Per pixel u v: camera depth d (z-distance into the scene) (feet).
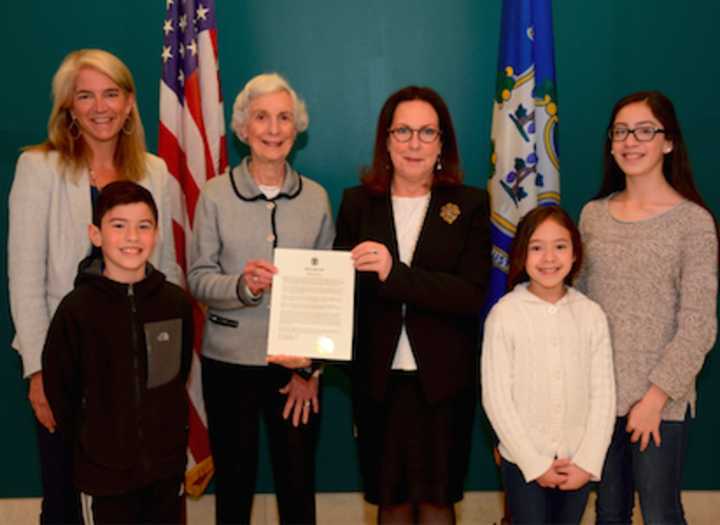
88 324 6.66
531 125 9.54
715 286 6.81
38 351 7.04
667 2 10.48
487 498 10.98
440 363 7.02
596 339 7.09
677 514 7.11
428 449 7.18
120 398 6.75
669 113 7.21
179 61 9.93
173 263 8.05
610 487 7.40
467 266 7.18
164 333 7.00
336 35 10.52
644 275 7.02
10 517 10.78
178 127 9.89
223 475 7.70
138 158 7.70
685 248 6.90
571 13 10.50
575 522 7.17
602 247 7.34
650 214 7.18
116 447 6.74
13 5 10.23
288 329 7.11
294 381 7.64
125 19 10.37
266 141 7.50
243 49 10.48
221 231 7.63
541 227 7.18
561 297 7.36
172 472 7.09
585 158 10.76
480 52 10.59
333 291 7.14
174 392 7.11
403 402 7.18
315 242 7.89
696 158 10.68
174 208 9.71
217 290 7.32
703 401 10.95
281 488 7.79
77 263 7.22
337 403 10.99
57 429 7.12
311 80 10.59
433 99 7.25
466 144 10.73
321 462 11.05
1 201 10.48
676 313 6.95
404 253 7.27
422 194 7.45
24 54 10.30
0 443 10.84
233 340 7.55
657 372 6.80
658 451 7.00
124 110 7.40
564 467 6.92
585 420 7.05
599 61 10.59
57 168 7.22
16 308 7.06
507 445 7.00
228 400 7.65
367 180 7.54
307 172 10.75
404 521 7.45
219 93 9.96
